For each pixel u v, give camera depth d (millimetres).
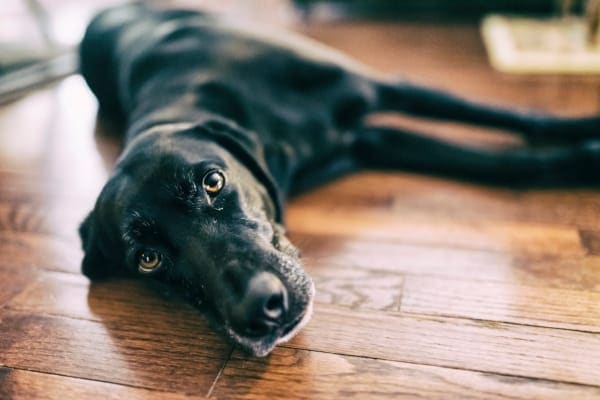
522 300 1215
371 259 1397
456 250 1405
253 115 1584
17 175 2016
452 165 1715
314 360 1104
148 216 1163
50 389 1106
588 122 1708
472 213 1556
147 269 1216
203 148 1277
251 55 1696
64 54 3068
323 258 1420
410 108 1833
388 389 1020
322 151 1721
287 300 1061
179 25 1883
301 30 3234
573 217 1499
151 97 1635
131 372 1127
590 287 1237
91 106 2553
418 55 2721
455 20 3209
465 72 2471
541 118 1738
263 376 1081
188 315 1269
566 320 1147
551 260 1338
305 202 1688
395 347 1115
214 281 1076
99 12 2477
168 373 1114
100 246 1305
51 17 3670
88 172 1980
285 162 1571
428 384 1021
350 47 2904
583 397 967
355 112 1785
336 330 1176
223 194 1216
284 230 1356
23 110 2588
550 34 2816
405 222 1540
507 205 1579
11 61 2924
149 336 1220
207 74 1629
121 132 2266
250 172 1365
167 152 1224
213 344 1177
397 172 1812
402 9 3389
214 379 1088
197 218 1161
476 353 1082
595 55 2525
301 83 1706
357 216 1589
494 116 1758
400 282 1304
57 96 2701
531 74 2402
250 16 3523
